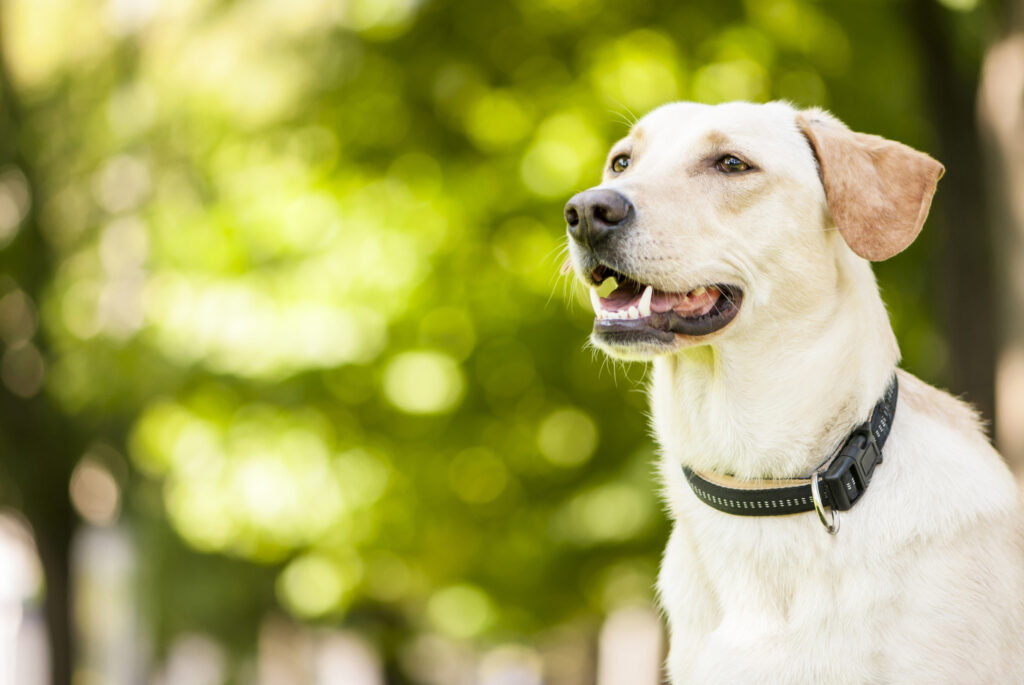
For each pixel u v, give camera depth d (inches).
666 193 132.5
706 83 347.3
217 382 421.7
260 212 409.1
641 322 131.2
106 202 480.7
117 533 689.0
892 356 131.7
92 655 870.4
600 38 363.9
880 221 130.0
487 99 380.8
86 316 476.7
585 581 417.4
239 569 560.1
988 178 261.6
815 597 122.4
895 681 117.9
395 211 393.1
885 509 122.7
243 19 442.3
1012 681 119.8
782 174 133.3
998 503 125.4
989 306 296.4
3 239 494.6
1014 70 256.7
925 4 304.0
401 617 607.8
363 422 413.1
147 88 462.3
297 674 699.4
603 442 401.4
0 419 502.0
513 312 390.3
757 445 130.0
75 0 481.1
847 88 351.6
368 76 391.5
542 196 373.1
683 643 135.7
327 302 399.2
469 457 409.4
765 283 131.2
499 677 940.0
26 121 489.1
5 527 677.9
